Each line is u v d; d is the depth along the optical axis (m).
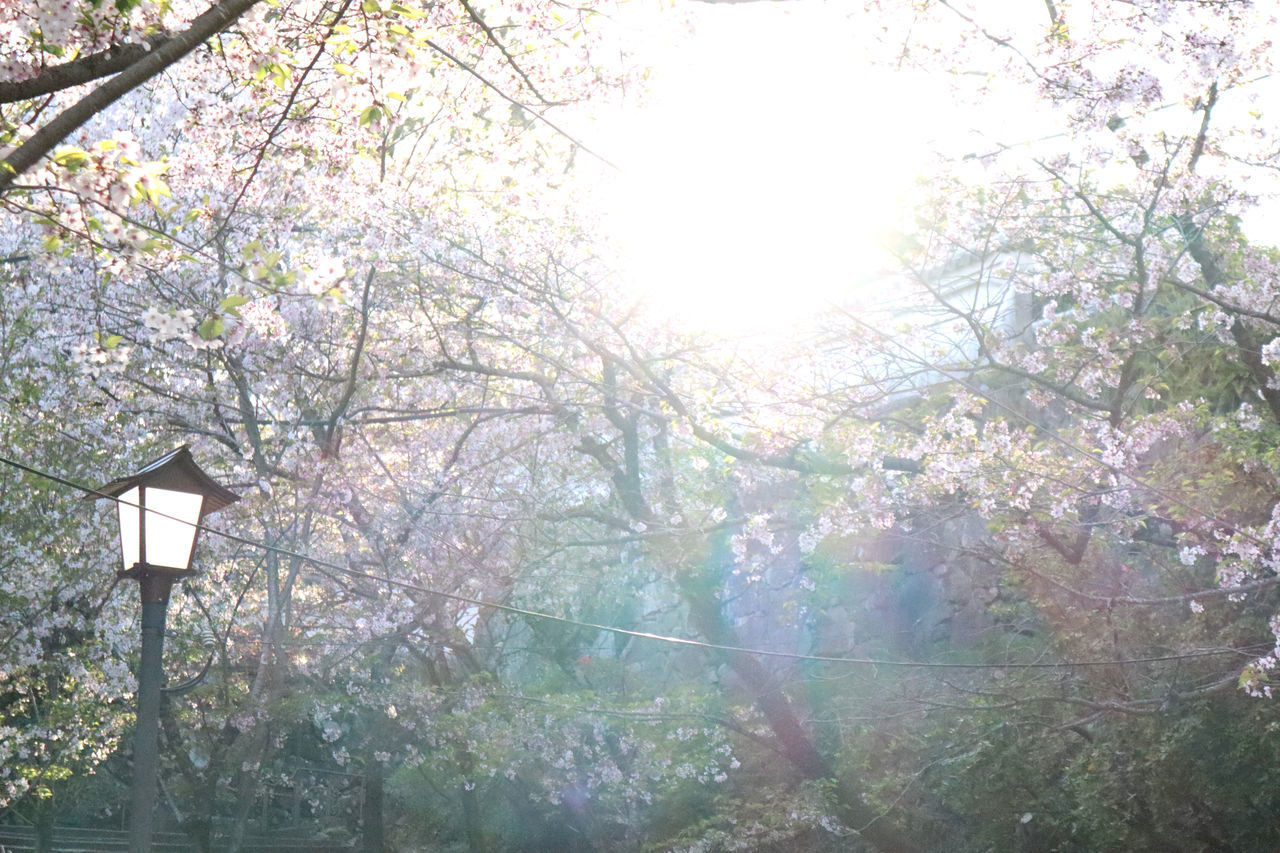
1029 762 11.98
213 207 10.56
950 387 12.11
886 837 13.46
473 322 14.10
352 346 14.33
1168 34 8.84
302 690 14.82
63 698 13.65
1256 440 9.68
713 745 15.39
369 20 5.70
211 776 14.81
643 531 14.51
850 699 14.70
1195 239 10.42
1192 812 10.53
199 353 13.55
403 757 16.94
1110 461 9.59
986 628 15.11
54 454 13.88
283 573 15.40
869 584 17.20
